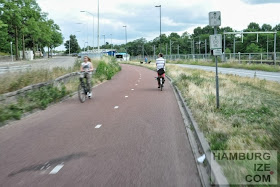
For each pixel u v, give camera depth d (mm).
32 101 11305
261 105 9930
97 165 5133
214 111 9109
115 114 9867
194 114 8633
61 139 6895
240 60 49375
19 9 57000
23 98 10922
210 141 5918
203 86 15555
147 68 50906
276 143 5434
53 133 7492
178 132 7359
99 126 8141
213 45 9477
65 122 8805
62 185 4355
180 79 20734
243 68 41375
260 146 5484
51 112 10562
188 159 5363
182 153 5711
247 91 14039
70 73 17891
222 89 14383
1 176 4781
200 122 7559
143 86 19906
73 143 6535
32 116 9891
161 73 17234
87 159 5461
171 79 24234
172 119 8938
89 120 8992
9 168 5133
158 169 4887
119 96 14578
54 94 12984
